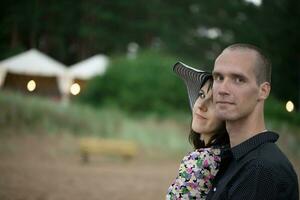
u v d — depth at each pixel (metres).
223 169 2.00
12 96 21.14
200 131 2.37
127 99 23.94
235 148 1.90
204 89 2.36
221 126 2.33
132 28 58.03
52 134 19.09
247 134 1.91
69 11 56.53
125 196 10.15
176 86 24.58
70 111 21.25
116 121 21.14
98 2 57.38
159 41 60.69
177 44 58.16
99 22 57.50
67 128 19.89
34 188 10.38
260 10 58.84
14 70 31.64
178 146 19.72
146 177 13.30
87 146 16.47
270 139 1.90
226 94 1.87
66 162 15.88
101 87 24.77
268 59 1.92
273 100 30.11
